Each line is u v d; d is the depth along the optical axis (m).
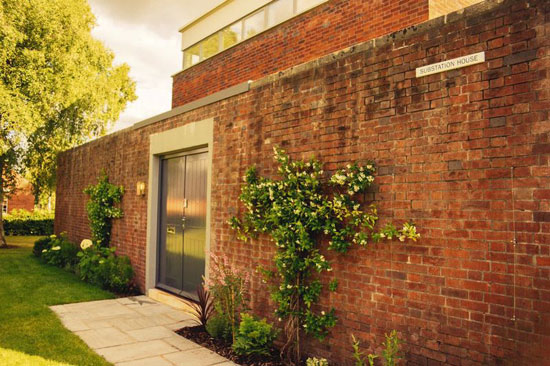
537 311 2.86
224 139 6.02
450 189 3.38
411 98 3.70
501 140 3.12
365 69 4.10
